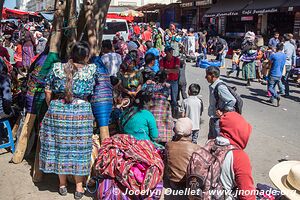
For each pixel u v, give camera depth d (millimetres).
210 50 24922
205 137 7426
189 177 3660
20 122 6172
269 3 21625
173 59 8414
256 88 12984
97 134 5348
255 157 6363
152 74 6812
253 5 23188
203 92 11875
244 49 13594
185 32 21734
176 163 4703
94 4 5719
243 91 12422
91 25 5672
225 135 3678
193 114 6277
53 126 4375
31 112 5637
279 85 11516
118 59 8094
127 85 6805
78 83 4324
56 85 4328
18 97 6824
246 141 3648
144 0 46844
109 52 8117
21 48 14953
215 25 29703
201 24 31578
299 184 3107
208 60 19328
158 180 3992
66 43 5699
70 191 4852
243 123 3641
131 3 46781
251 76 13344
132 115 4996
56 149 4414
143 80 6938
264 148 6836
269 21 23422
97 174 4117
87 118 4375
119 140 4230
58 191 4863
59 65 4359
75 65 4395
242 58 13477
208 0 29641
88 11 5668
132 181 3904
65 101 4328
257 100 11023
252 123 8531
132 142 4207
